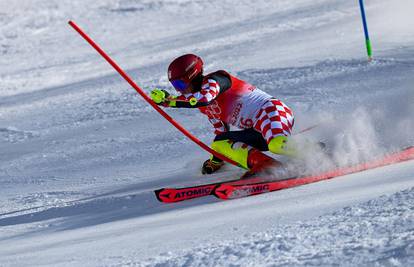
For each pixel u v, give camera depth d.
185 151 22.41
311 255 6.92
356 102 23.19
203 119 27.72
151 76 45.34
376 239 6.98
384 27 43.94
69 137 30.44
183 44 61.38
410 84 24.20
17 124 37.25
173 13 87.31
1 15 96.44
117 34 79.25
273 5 80.81
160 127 28.05
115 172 21.48
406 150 14.14
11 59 73.00
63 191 19.98
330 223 8.32
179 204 14.43
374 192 10.31
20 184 22.67
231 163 16.17
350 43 39.16
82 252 10.23
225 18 78.06
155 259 8.31
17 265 10.22
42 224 15.61
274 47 45.22
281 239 7.88
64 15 94.25
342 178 13.35
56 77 57.84
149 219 13.16
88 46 74.69
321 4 69.31
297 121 22.12
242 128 16.36
